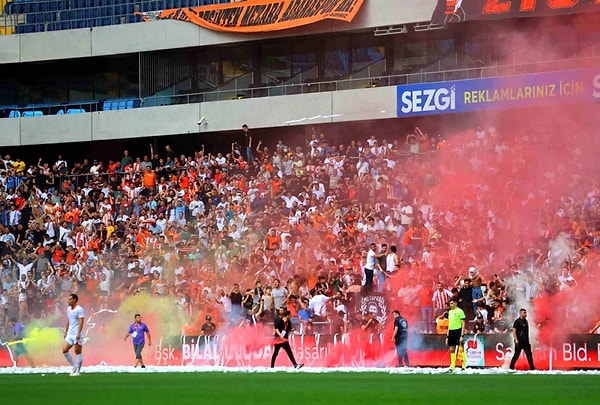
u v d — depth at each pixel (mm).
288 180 57750
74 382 32469
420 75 62156
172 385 30047
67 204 62281
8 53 71812
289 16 64875
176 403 23484
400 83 62875
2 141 71375
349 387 28453
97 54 69875
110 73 72500
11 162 66438
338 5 63375
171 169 63312
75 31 70438
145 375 36625
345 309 43906
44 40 71125
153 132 68188
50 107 72750
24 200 63531
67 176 66250
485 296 42375
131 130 68688
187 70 69500
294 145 66125
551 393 25750
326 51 66062
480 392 26203
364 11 62719
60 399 25031
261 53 67812
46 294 53562
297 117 64500
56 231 60969
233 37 66562
